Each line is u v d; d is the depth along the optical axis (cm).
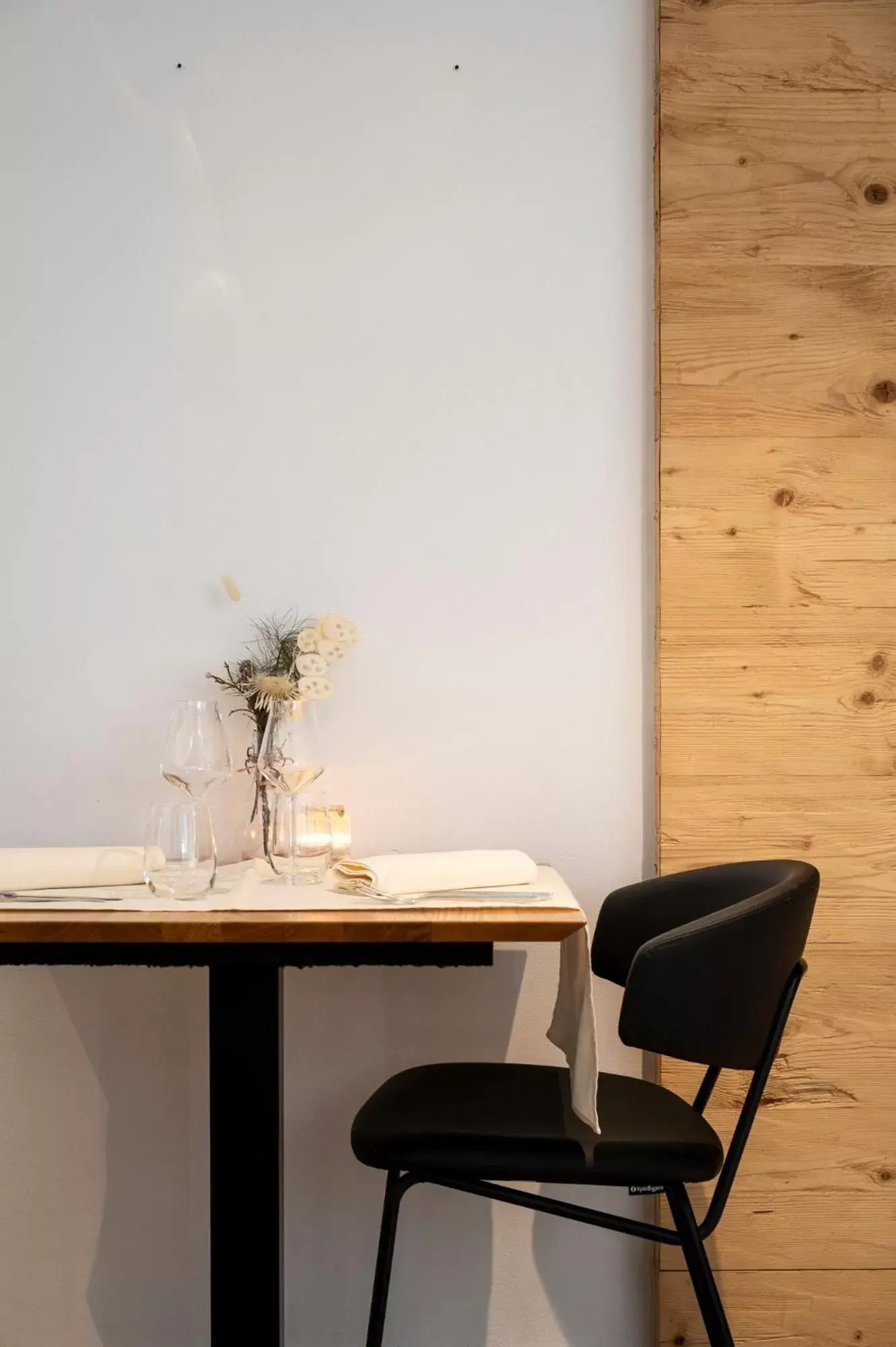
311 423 196
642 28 199
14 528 195
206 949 139
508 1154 138
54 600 195
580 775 196
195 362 196
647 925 171
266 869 175
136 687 194
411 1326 192
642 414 197
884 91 197
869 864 192
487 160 198
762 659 193
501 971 194
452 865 155
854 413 195
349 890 156
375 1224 192
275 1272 143
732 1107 190
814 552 194
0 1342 189
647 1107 152
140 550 195
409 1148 139
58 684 194
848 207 196
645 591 196
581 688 196
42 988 192
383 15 198
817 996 191
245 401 196
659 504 193
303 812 162
